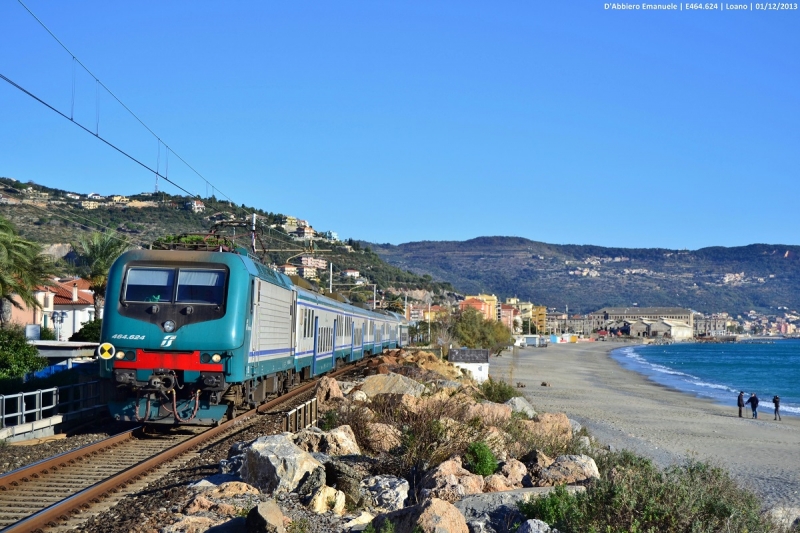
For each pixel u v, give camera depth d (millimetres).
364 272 184875
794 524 14766
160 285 17484
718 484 15945
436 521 9055
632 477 11523
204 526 9312
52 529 9555
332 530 9719
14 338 24344
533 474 14055
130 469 12766
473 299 198500
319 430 15383
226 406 17938
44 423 17312
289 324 24062
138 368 17156
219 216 59500
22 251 37281
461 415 19875
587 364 117062
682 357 175000
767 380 96250
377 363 45125
